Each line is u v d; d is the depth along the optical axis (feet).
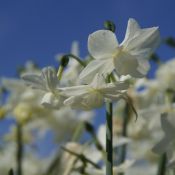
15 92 2.81
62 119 2.97
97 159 2.08
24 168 3.28
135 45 1.35
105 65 1.35
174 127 1.54
